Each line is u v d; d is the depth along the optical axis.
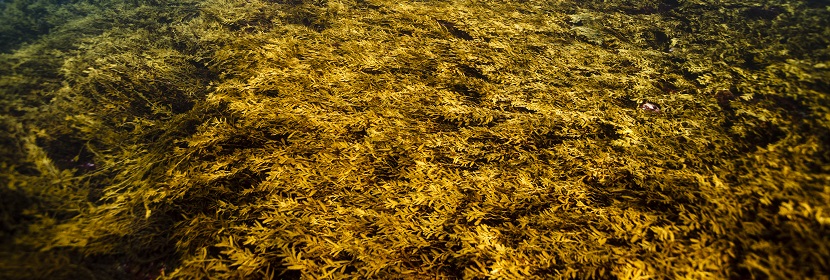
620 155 4.06
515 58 5.87
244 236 3.43
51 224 3.32
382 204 3.67
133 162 4.21
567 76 5.50
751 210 3.26
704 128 4.31
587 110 4.77
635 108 4.84
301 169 3.95
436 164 4.06
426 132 4.49
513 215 3.56
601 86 5.24
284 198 3.68
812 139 3.85
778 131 4.12
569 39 6.49
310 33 6.55
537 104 4.87
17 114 4.41
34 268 2.94
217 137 4.32
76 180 3.84
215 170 3.99
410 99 4.98
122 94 5.03
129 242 3.43
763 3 6.98
